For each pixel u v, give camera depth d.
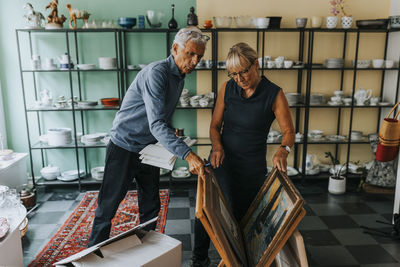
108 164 2.19
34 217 3.25
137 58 4.01
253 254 1.55
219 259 2.45
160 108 1.86
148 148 2.08
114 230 2.93
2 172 3.21
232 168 2.03
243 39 4.00
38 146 3.78
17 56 3.90
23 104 4.00
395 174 3.81
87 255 1.38
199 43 1.83
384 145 3.16
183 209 3.42
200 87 4.09
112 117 4.12
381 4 4.05
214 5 3.95
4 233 1.83
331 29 3.74
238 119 1.98
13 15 3.82
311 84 4.18
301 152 4.33
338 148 4.34
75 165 4.20
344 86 4.21
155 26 3.75
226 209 1.67
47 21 3.84
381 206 3.48
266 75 4.12
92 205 3.49
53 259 2.49
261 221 1.62
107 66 3.71
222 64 3.85
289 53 4.07
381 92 4.24
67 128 3.95
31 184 3.70
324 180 4.24
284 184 1.52
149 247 1.47
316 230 2.97
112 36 3.94
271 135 4.01
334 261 2.49
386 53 4.13
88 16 3.70
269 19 3.72
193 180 4.02
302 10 4.01
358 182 4.18
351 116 3.93
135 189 3.90
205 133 4.21
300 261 1.32
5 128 4.02
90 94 4.05
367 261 2.49
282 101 1.96
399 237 2.78
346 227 3.03
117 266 1.32
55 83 3.99
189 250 2.62
